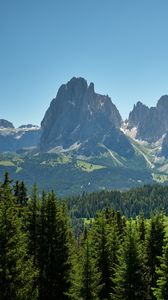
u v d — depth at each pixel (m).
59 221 52.00
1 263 32.75
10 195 38.25
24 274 34.09
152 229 64.56
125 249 53.00
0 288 32.47
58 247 51.03
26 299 33.59
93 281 50.59
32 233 51.28
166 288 47.03
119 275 52.41
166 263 47.88
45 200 52.53
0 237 33.34
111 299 55.12
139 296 51.59
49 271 50.00
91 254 55.56
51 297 49.50
